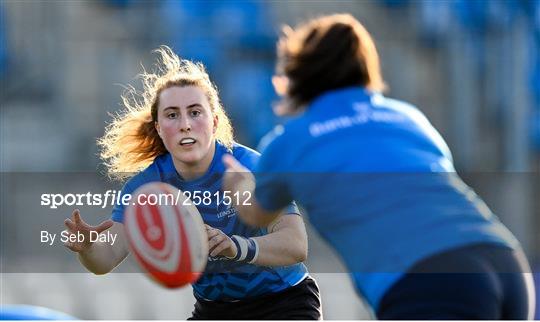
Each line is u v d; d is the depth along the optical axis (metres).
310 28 11.19
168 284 12.64
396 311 9.83
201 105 13.13
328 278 36.09
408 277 9.84
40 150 62.72
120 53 65.00
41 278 38.59
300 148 10.62
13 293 37.72
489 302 9.77
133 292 35.22
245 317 13.49
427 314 9.71
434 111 61.19
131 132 13.70
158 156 13.45
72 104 64.62
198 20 63.31
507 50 55.97
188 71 13.55
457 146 58.84
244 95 61.19
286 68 11.15
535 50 55.31
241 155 13.22
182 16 63.59
